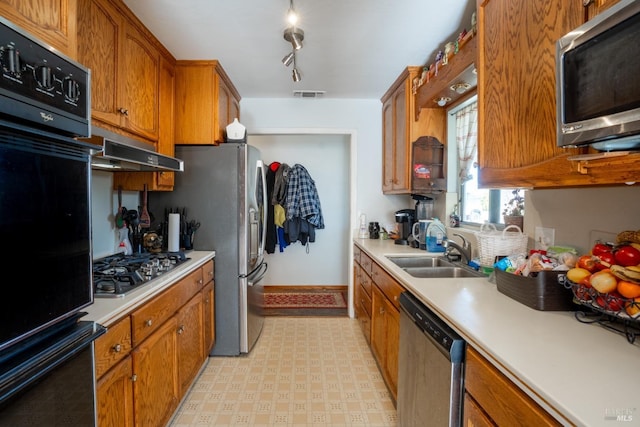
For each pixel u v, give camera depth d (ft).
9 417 2.24
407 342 4.71
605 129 2.22
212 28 6.16
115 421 3.76
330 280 14.60
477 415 2.98
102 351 3.51
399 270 5.76
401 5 5.39
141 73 5.99
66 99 2.77
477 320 3.31
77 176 2.91
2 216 2.21
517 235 5.15
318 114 10.57
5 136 2.22
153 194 7.93
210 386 6.82
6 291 2.23
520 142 3.64
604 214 3.79
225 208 7.86
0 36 2.15
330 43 6.74
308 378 7.16
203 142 7.75
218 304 7.97
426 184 8.23
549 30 3.16
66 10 3.14
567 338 2.89
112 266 5.54
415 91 8.01
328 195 14.44
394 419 5.85
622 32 2.07
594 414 1.87
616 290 2.91
